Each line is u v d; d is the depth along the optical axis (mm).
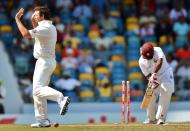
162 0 76250
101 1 75000
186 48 72000
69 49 68250
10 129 35469
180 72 69812
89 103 63312
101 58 69438
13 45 68625
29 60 67500
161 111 39156
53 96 35625
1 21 70625
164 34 73375
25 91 64812
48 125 36469
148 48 38406
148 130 34688
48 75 36219
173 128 35812
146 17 74375
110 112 62594
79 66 67562
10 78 64812
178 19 74562
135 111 63000
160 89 39031
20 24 35531
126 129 35188
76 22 72438
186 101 66500
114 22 73312
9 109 63219
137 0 76312
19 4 72125
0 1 72562
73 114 60969
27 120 60250
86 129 35000
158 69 38312
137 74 68438
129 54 70812
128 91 41406
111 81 67562
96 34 71250
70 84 65500
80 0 74188
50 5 73188
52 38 35844
